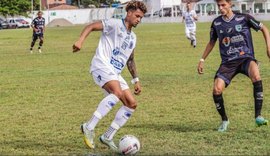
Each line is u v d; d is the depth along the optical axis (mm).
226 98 13055
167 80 16906
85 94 14547
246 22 9078
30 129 10008
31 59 26875
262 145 8195
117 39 8070
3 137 9359
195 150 7996
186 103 12508
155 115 11109
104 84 7992
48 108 12414
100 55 8062
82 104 12906
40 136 9375
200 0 97812
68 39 46250
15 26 93000
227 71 9195
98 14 111312
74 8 121125
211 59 23500
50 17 114125
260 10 85125
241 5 85625
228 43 9141
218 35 9234
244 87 14867
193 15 31578
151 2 111875
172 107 12016
